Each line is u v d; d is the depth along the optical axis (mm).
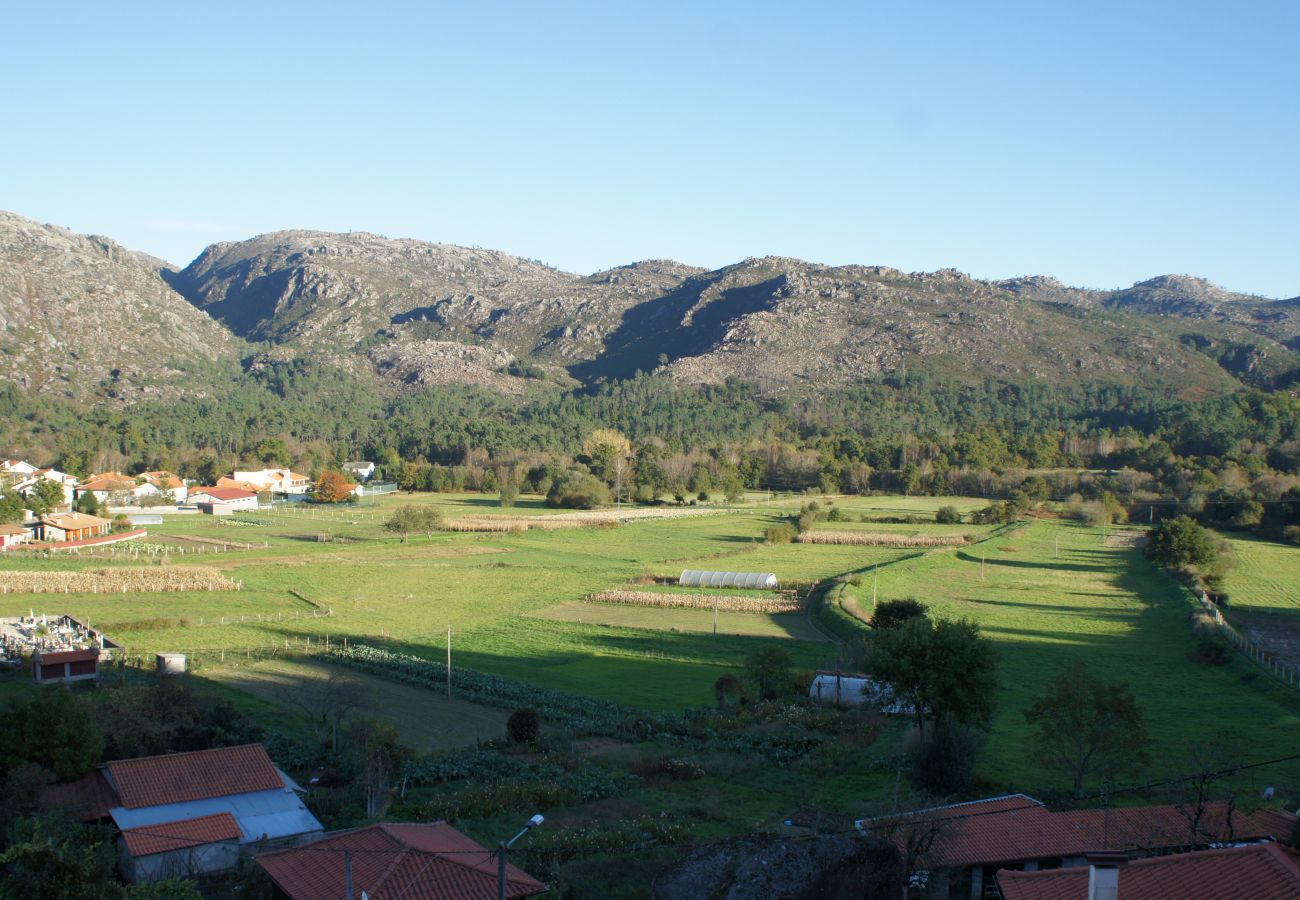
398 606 90750
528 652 74312
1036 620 87500
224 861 35375
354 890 29391
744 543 138875
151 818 36969
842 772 46469
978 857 31625
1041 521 166000
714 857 27984
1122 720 40188
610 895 32344
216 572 103438
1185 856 25953
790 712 57125
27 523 133500
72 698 42406
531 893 30391
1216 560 112250
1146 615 90438
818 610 90562
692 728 53875
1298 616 89188
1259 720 53906
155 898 28750
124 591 92562
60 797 37969
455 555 122500
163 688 49781
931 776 41969
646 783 45219
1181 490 171875
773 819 39594
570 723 54938
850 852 28938
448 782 44719
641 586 103500
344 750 48219
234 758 41062
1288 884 23562
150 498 173875
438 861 30688
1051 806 38562
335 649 70750
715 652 75562
